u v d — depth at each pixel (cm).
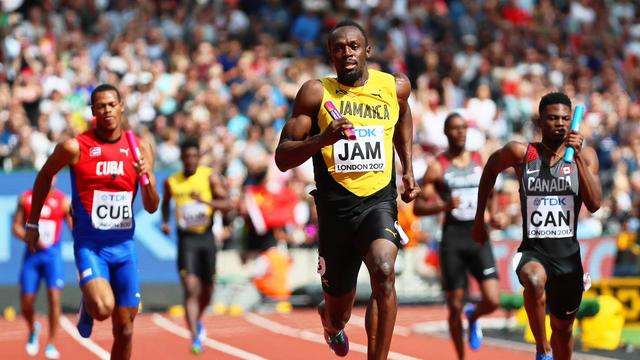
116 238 2433
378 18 7288
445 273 3181
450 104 6588
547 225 2302
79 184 2419
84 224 2420
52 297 3638
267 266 5225
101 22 6425
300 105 2166
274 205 5225
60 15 6519
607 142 6359
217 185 3825
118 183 2420
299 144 2073
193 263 3750
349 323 4638
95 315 2345
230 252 5272
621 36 8206
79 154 2403
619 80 7738
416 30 7419
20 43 5922
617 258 4641
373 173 2162
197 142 3831
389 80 2211
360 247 2153
